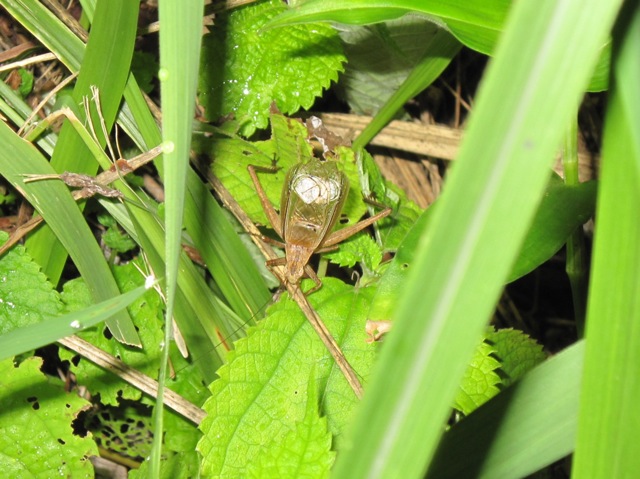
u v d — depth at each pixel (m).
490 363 0.09
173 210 0.05
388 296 0.08
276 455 0.06
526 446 0.06
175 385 0.09
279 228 0.10
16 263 0.09
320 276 0.10
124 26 0.08
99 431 0.10
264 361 0.08
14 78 0.10
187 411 0.09
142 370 0.09
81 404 0.09
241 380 0.08
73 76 0.09
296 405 0.08
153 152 0.08
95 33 0.08
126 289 0.09
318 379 0.08
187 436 0.10
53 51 0.09
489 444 0.06
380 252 0.10
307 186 0.10
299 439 0.06
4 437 0.08
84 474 0.08
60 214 0.08
